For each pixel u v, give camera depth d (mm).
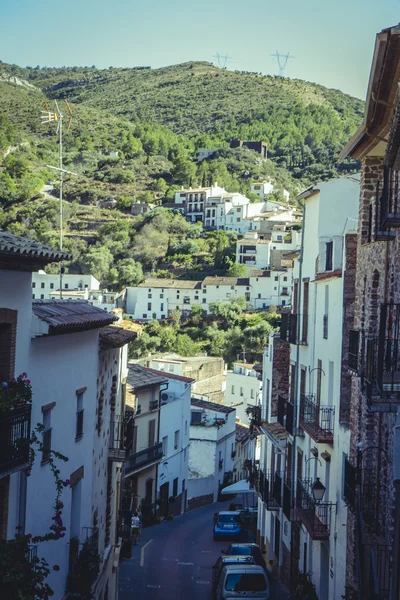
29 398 15305
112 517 29984
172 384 57688
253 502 68375
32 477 17469
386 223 16125
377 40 14430
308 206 32688
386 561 16156
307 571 30250
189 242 196750
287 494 32906
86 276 157375
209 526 52500
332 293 27312
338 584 24672
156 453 50594
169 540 46406
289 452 35031
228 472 71812
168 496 55812
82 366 21516
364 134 19719
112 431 28469
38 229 166750
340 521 24656
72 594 20781
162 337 143750
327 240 30547
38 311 18125
